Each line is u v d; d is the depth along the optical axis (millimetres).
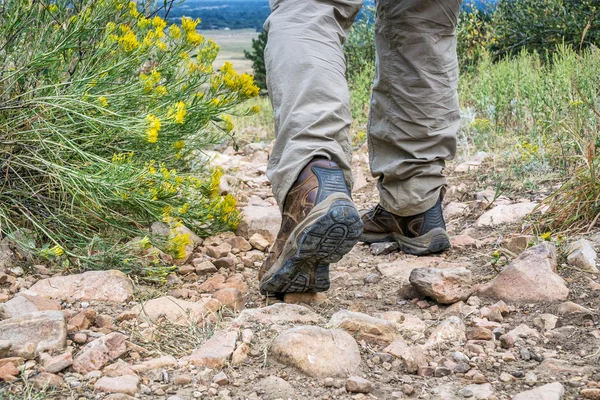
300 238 1978
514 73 5516
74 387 1587
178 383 1633
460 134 4891
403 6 2467
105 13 2717
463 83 6566
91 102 2592
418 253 2797
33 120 2590
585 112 3908
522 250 2617
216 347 1784
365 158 4797
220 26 141875
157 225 2838
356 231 1967
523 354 1789
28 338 1755
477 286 2309
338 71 2141
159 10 3027
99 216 2535
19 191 2619
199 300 2223
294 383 1650
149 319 2010
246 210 3297
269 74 2160
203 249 2852
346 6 2244
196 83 2936
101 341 1744
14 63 2705
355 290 2439
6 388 1561
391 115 2674
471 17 8227
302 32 2150
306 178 2006
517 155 4125
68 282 2209
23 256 2453
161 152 2945
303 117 2037
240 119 6910
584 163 3072
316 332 1773
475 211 3334
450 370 1729
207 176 3508
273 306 2041
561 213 2770
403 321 2080
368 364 1768
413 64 2566
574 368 1691
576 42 7695
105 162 2443
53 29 2766
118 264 2412
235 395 1593
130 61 2711
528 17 8328
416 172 2725
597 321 1973
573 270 2348
